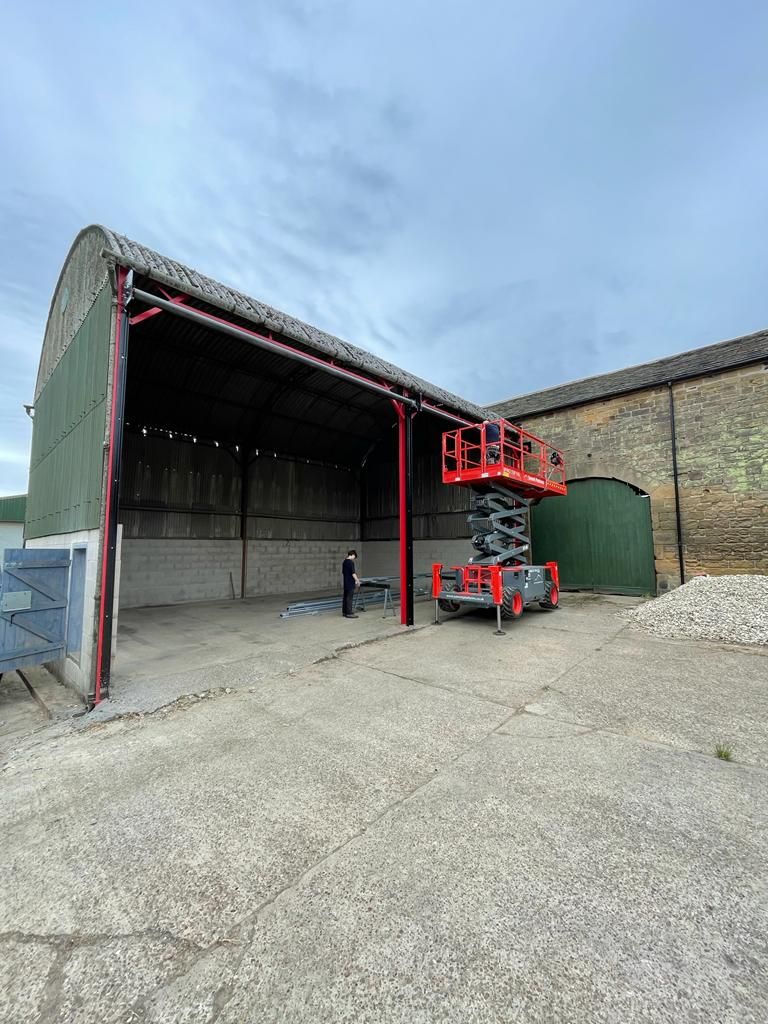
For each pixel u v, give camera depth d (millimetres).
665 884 1836
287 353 5871
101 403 4613
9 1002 1428
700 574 9406
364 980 1457
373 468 16062
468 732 3395
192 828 2322
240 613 9781
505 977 1451
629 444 10539
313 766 2938
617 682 4426
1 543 16797
